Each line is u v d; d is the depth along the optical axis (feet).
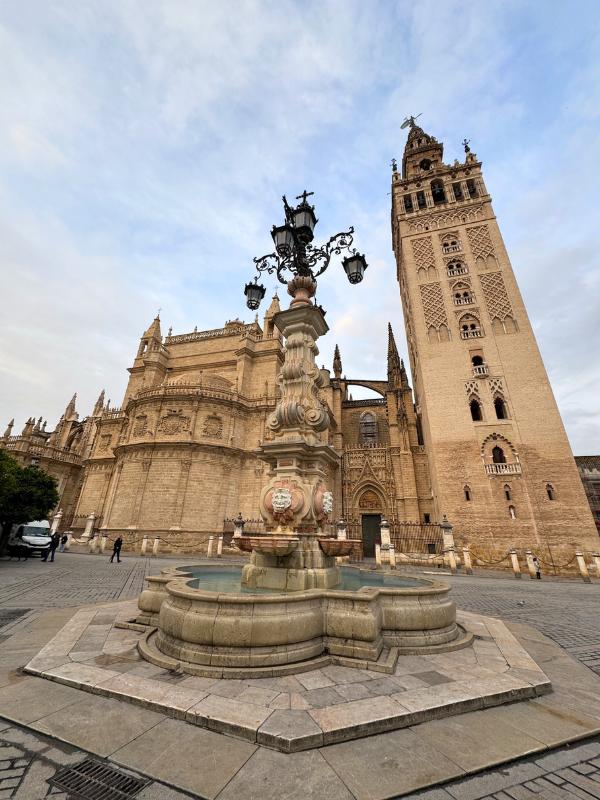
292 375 30.25
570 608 39.04
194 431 108.06
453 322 110.11
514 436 94.02
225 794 9.39
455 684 16.10
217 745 11.54
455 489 93.71
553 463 89.45
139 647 19.53
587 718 14.16
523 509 87.51
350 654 18.60
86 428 178.81
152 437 108.17
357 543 25.36
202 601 18.06
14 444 154.30
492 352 103.40
